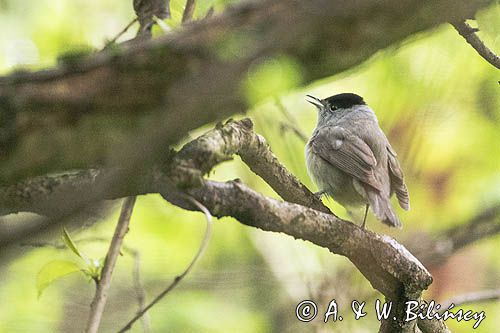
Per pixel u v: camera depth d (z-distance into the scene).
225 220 15.07
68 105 4.58
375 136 12.83
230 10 4.62
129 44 5.04
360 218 15.19
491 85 14.05
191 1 7.58
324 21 4.40
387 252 7.89
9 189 5.92
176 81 4.59
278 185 8.13
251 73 4.50
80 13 13.62
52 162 4.67
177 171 6.01
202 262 15.00
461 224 15.95
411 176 15.27
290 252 14.68
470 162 15.40
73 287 14.52
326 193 12.98
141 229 14.34
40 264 12.98
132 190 5.79
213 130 6.79
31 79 4.59
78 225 4.45
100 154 4.71
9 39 13.02
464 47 13.48
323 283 12.87
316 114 15.26
